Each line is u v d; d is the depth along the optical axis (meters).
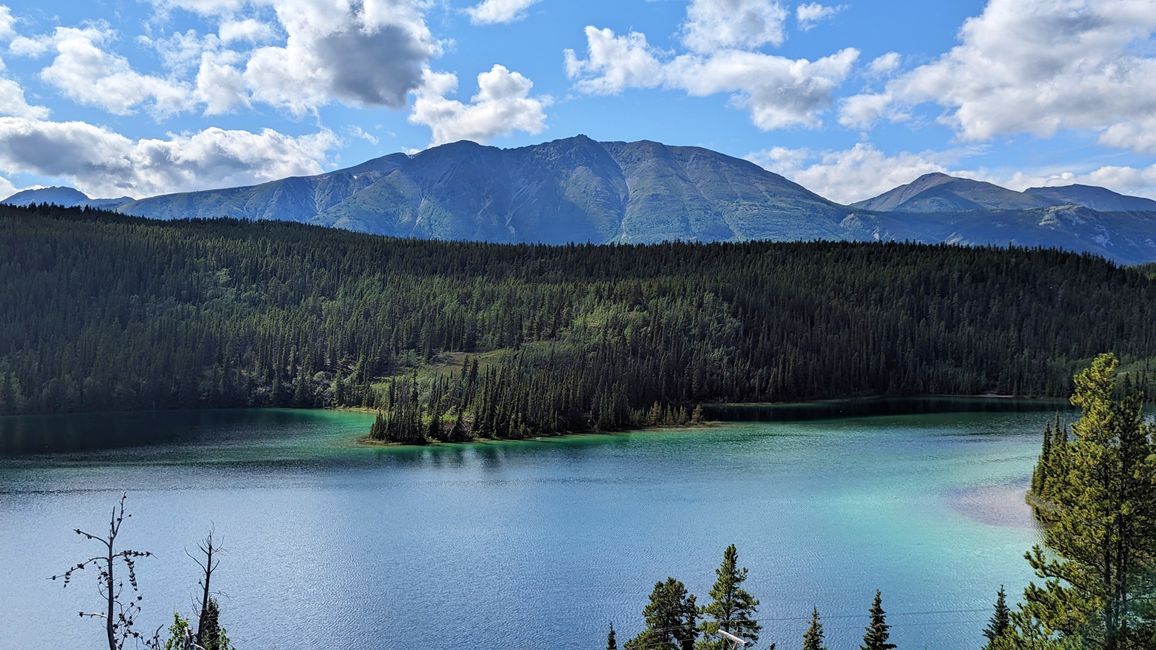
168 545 115.12
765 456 194.25
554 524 126.69
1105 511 51.00
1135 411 52.41
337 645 80.25
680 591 68.00
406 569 104.06
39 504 139.25
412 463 187.62
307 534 121.31
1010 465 174.62
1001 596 68.88
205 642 36.75
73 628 85.44
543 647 79.88
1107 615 48.38
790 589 94.50
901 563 103.75
